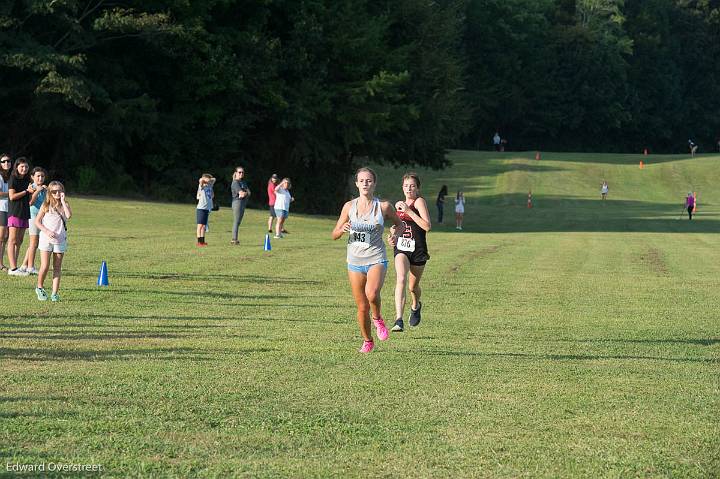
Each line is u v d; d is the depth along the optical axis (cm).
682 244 3212
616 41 11612
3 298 1468
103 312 1380
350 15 5072
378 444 715
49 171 4588
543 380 977
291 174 5466
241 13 5138
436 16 5566
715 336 1365
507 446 718
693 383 986
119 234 2741
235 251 2389
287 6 5119
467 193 7631
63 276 1756
